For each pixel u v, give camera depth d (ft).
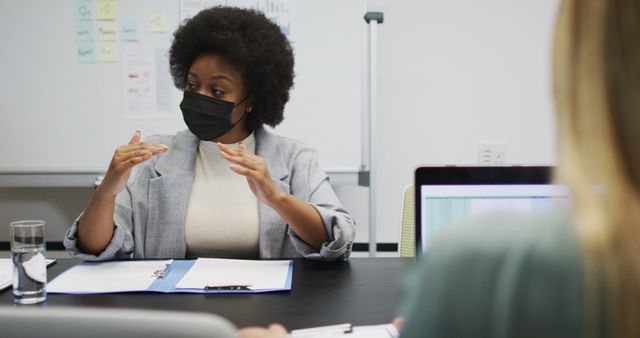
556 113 1.16
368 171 7.69
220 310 2.84
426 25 8.09
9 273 3.54
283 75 4.83
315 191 4.54
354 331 2.52
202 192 4.50
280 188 4.51
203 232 4.36
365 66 7.62
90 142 7.60
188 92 4.45
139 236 4.33
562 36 1.15
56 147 7.61
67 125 7.58
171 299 3.01
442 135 8.21
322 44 7.59
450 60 8.13
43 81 7.53
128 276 3.44
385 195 8.25
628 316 1.04
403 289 1.26
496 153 8.21
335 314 2.79
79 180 7.64
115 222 3.97
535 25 8.09
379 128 8.19
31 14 7.46
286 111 7.64
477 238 1.15
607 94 1.08
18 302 2.91
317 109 7.66
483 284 1.11
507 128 8.21
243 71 4.50
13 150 7.60
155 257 4.35
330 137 7.68
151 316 1.20
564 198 1.16
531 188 2.81
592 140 1.08
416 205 2.81
